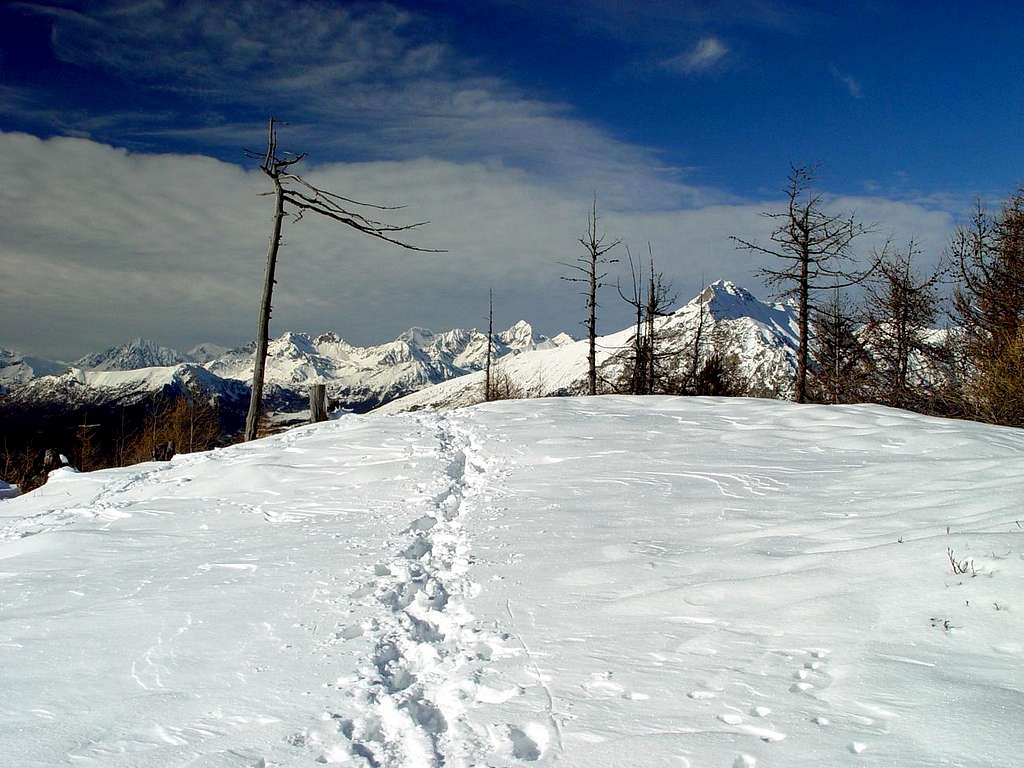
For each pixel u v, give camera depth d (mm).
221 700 4188
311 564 6898
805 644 4375
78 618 5730
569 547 7090
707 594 5309
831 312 26438
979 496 6887
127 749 3646
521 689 4164
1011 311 21906
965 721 3289
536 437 13492
